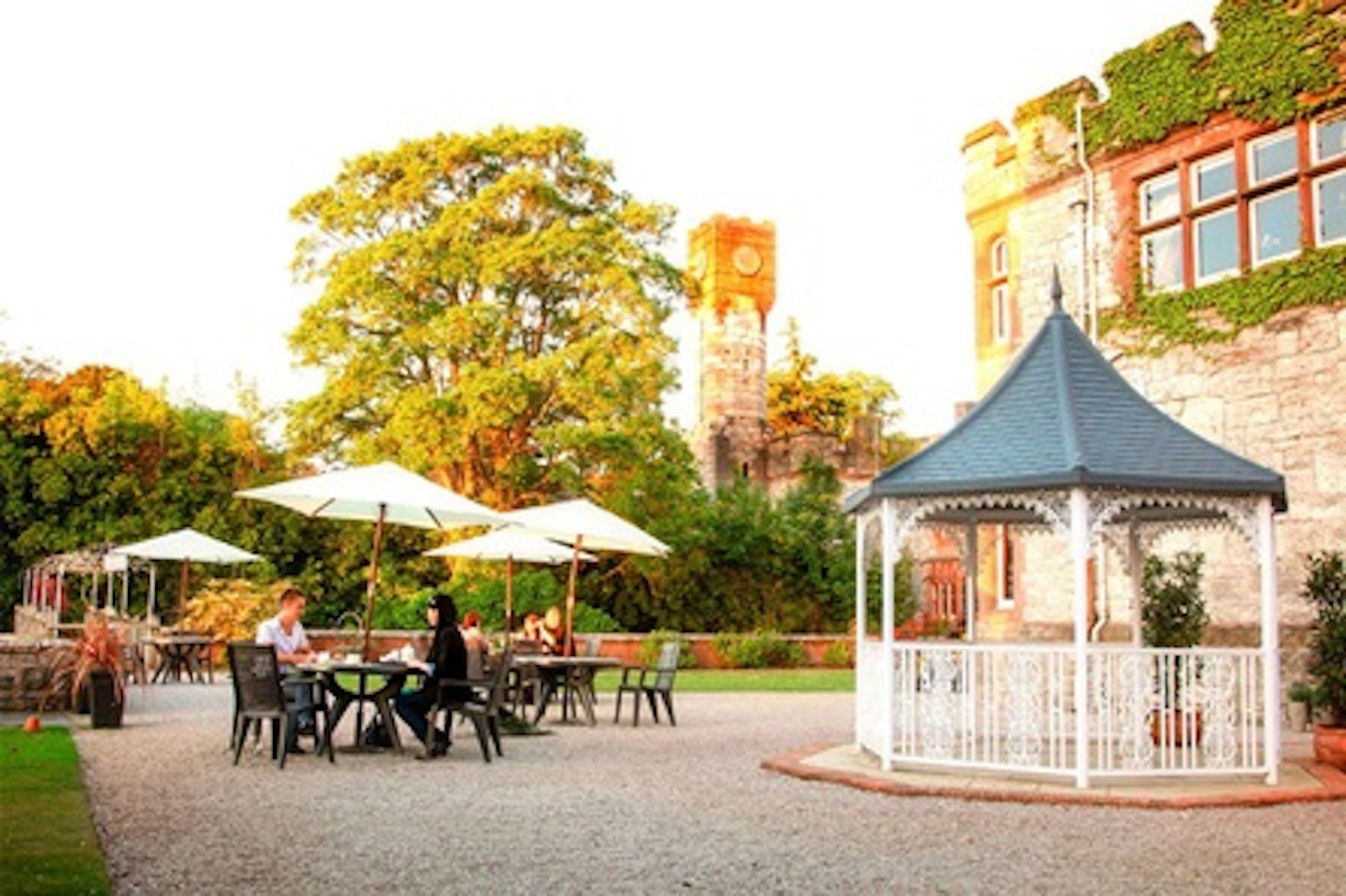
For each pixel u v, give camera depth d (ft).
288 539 104.47
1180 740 42.50
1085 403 35.73
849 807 29.48
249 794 29.94
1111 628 57.77
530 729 46.29
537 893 20.10
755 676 86.79
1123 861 23.44
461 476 95.09
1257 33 54.39
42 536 101.50
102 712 44.83
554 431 88.38
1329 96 51.62
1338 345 50.83
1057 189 63.26
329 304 90.63
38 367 123.13
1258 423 53.47
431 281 92.38
